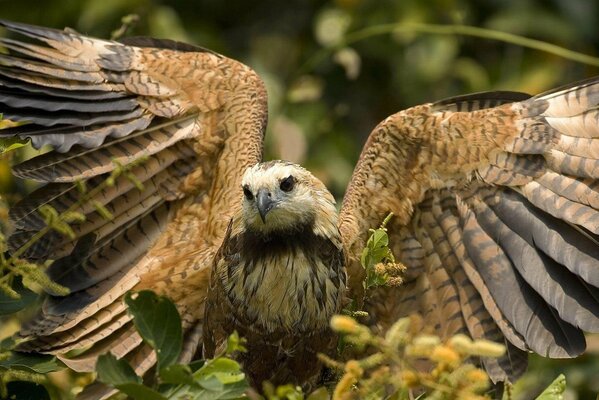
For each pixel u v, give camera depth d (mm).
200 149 11438
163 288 11078
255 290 10375
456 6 15406
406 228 11289
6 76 10852
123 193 11117
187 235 11305
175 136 11375
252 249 10406
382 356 8109
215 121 11516
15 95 10805
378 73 15812
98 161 10977
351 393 8328
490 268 11000
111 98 11234
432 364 10742
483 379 7844
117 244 11141
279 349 10484
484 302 10969
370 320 11258
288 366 10547
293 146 14281
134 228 11234
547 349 10516
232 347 8086
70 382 10727
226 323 10578
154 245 11266
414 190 11234
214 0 16328
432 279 11258
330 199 10602
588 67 15578
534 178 10945
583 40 15812
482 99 11477
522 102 11203
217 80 11656
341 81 15828
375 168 11258
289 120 14516
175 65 11641
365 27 15516
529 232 10867
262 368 10578
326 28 15492
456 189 11180
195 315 11156
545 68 15586
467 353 7984
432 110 11438
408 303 11266
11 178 11516
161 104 11391
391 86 15742
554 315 10641
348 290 11023
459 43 15914
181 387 8148
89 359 10711
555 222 10789
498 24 15656
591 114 10898
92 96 11164
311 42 16188
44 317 10672
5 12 14859
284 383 10594
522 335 10672
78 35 11438
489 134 11086
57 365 10125
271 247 10344
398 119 11266
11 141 10734
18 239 10508
